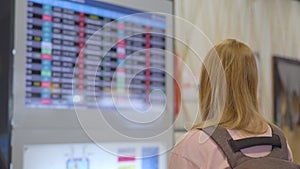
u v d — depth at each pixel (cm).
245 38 219
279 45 241
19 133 109
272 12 239
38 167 112
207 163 108
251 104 117
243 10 220
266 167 101
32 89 111
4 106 107
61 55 116
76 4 120
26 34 110
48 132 114
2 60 108
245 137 112
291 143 237
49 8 114
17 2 109
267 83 230
